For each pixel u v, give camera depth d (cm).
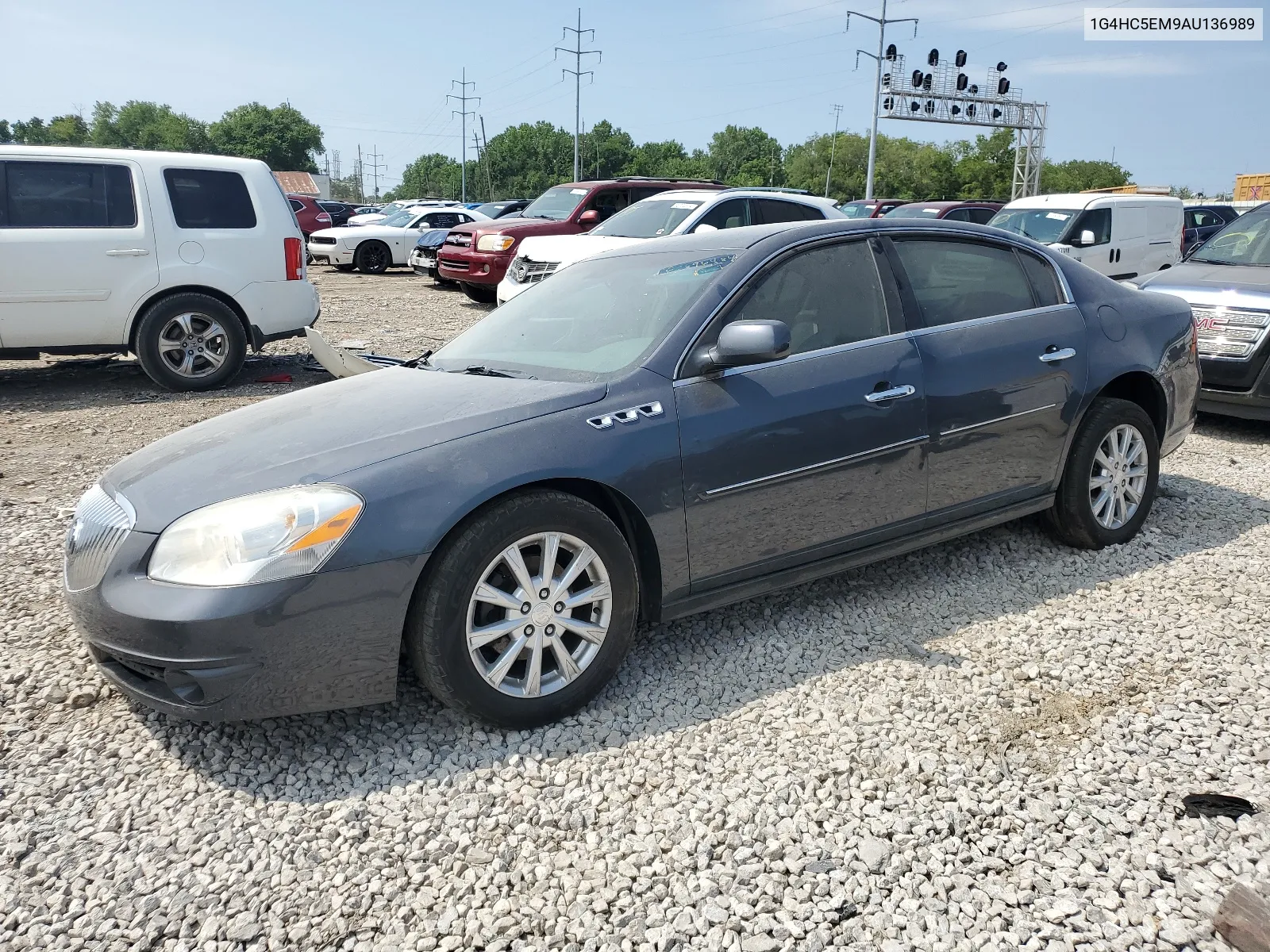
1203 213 1930
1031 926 218
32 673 337
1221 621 371
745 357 314
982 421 389
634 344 337
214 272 845
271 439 305
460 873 238
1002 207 1480
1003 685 325
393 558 270
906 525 379
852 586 411
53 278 785
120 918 223
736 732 298
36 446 664
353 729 302
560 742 294
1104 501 443
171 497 282
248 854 245
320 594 264
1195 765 278
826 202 1090
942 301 395
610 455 302
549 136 12706
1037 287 428
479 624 288
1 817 259
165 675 266
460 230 1452
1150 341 452
